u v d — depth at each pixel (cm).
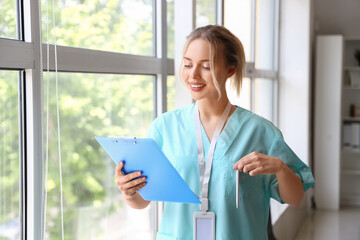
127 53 214
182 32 236
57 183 173
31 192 155
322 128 572
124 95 217
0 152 148
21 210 156
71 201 183
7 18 144
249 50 413
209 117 154
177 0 236
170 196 135
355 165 627
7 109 148
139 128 233
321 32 622
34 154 153
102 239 208
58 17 167
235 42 148
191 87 143
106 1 198
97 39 193
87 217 196
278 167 137
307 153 507
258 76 429
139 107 230
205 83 142
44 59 154
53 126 169
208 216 147
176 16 237
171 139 156
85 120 190
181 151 152
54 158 170
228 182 147
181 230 151
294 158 154
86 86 188
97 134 199
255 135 152
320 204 587
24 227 157
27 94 151
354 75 605
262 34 457
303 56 504
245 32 399
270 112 498
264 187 156
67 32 172
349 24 614
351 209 589
